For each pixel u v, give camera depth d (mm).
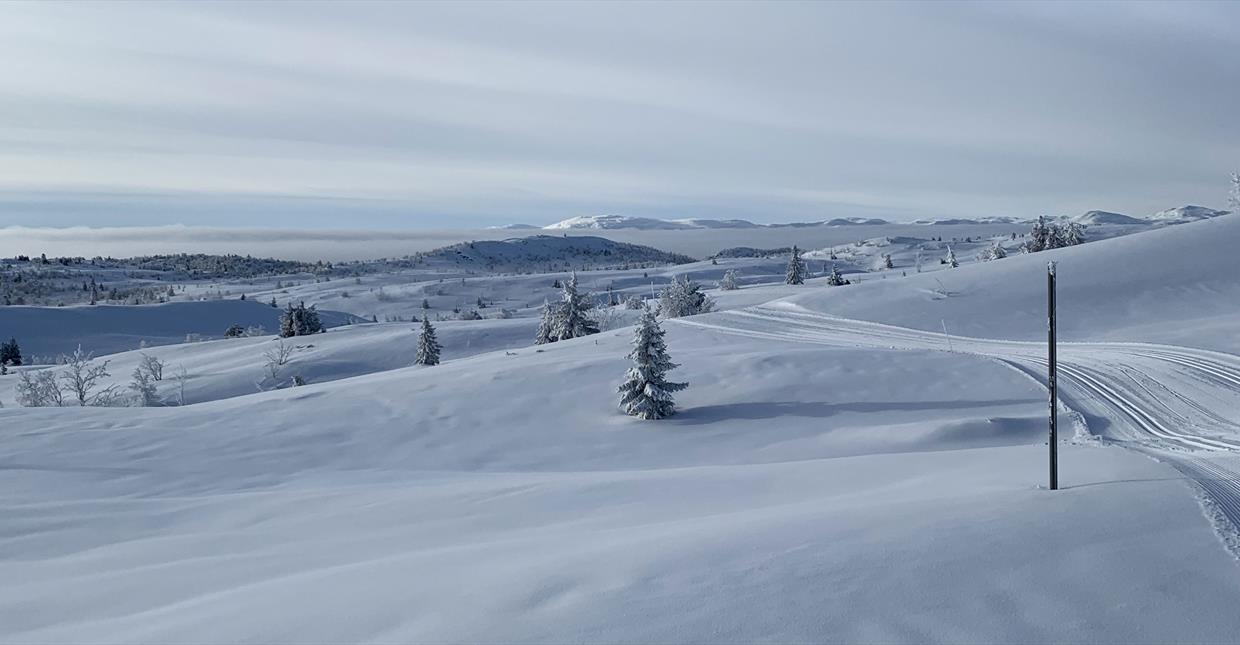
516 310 159500
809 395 29891
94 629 7855
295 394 34156
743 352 38688
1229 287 47625
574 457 24344
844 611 5645
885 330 47094
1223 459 12906
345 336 91438
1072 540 7082
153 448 24469
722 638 5281
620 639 5383
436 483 18188
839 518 8477
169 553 11953
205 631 6879
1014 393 27484
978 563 6520
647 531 9383
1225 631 5340
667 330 52750
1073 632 5297
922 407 27047
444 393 32781
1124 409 23047
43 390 53250
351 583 8062
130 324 143625
